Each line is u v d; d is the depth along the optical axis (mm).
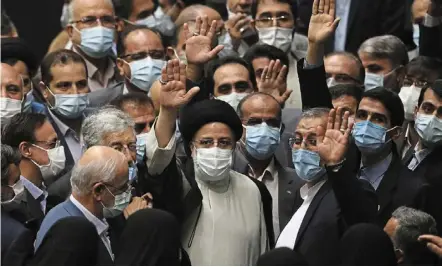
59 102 18094
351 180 14578
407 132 18641
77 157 18047
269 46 19203
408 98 19125
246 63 18391
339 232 14602
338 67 19234
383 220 16250
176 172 14961
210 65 18375
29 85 18453
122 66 19328
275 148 16781
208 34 16531
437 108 17438
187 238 15000
